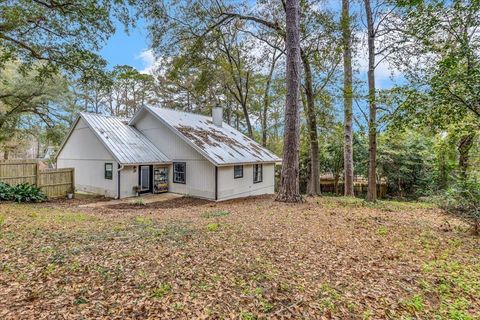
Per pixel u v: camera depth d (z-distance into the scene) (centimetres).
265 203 1110
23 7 1016
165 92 3038
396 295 364
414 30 796
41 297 341
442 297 363
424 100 671
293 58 1055
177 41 1465
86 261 448
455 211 782
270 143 2925
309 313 320
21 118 2056
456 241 587
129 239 570
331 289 374
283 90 1725
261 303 336
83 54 1174
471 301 353
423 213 932
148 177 1556
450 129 821
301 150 2203
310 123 1513
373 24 1123
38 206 1078
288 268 435
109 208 1122
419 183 2005
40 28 1081
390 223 749
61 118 2081
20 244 532
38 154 2936
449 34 743
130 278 391
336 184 2380
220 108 1903
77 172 1683
